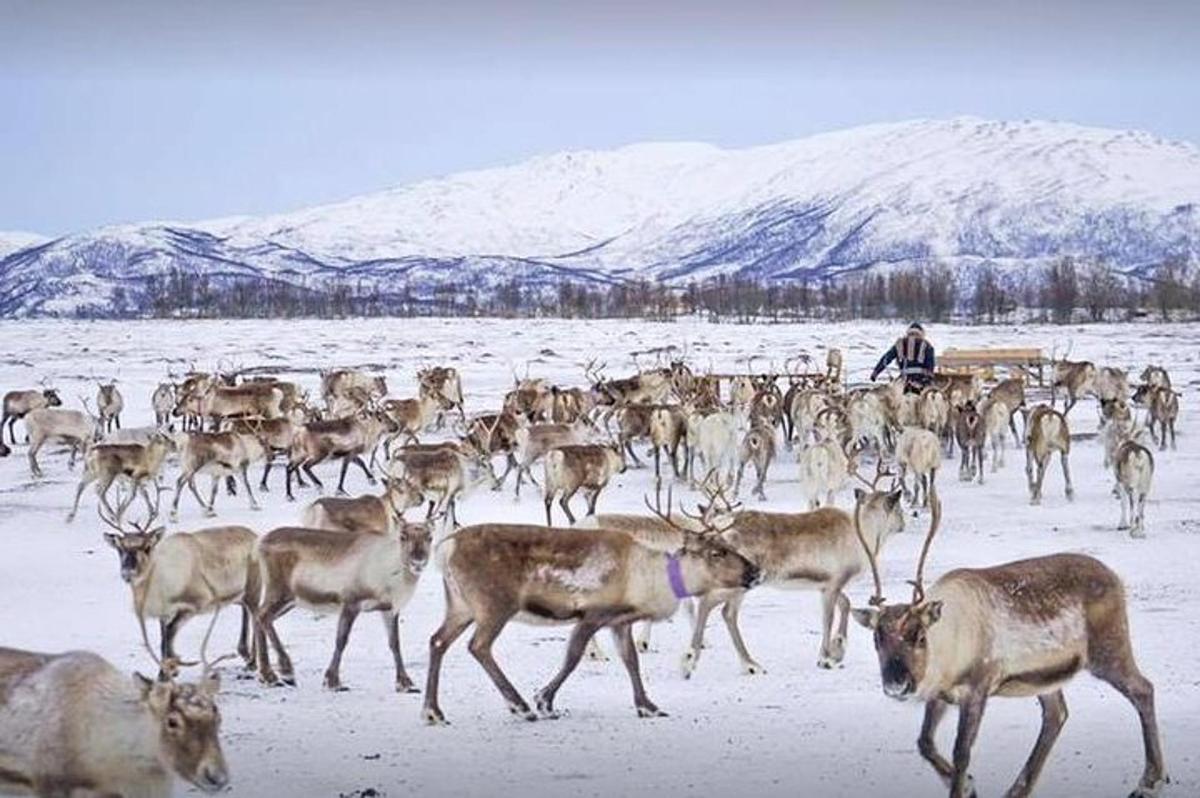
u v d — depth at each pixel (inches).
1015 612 453.1
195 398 1718.8
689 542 609.0
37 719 399.5
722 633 739.4
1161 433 1584.6
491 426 1339.8
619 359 3061.0
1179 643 670.5
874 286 7623.0
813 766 493.4
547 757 507.8
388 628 631.8
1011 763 497.7
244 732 544.1
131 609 786.8
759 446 1199.6
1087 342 3526.1
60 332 4325.8
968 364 2316.7
